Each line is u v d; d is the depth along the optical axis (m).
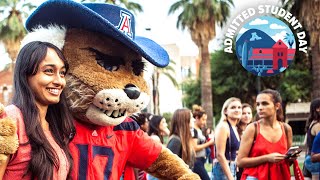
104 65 3.14
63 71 2.73
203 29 25.62
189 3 25.89
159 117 7.48
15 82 2.61
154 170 3.57
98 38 3.17
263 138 4.82
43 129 2.64
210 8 25.25
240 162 4.88
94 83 3.04
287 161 4.80
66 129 2.79
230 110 6.20
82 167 3.04
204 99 26.41
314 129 6.46
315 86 21.19
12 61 27.64
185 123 6.02
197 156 6.83
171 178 3.56
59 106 2.79
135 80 3.26
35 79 2.60
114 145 3.29
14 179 2.48
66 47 3.15
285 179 4.79
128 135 3.43
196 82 37.41
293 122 35.94
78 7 2.93
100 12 3.20
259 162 4.75
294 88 29.61
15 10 27.33
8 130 2.39
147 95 3.37
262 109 4.84
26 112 2.54
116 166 3.27
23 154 2.49
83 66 3.09
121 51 3.22
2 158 2.37
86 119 3.13
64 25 3.20
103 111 3.11
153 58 3.23
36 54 2.59
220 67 32.06
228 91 32.06
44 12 3.13
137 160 3.52
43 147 2.52
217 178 6.37
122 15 3.27
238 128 7.38
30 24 3.32
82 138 3.12
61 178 2.62
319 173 6.40
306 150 6.77
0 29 27.12
